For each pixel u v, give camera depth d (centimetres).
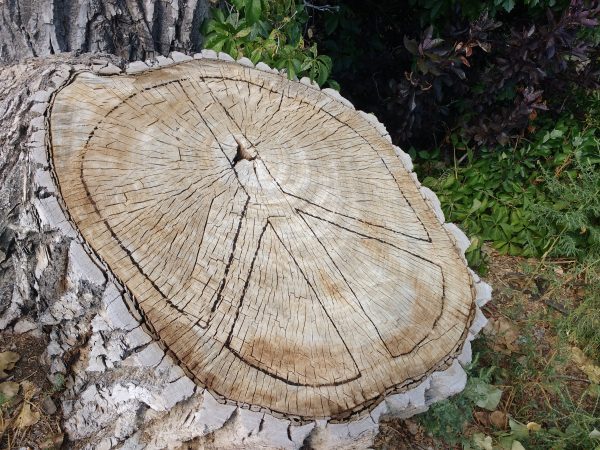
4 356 113
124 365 88
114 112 102
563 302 180
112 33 146
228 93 116
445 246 114
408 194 119
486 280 184
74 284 88
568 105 209
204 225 95
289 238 99
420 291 103
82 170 92
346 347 90
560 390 149
